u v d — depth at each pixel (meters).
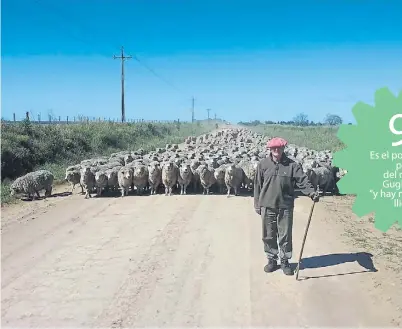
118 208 13.24
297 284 7.13
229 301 6.56
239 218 11.64
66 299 6.74
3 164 18.94
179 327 5.82
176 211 12.64
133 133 42.44
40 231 10.66
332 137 43.06
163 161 17.59
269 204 7.46
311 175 14.59
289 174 7.41
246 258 8.40
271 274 7.58
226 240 9.60
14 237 10.14
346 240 9.47
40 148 22.77
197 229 10.56
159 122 77.19
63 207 13.54
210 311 6.26
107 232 10.45
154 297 6.74
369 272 7.61
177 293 6.87
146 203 13.96
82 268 8.02
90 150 28.36
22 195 15.33
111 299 6.70
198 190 16.31
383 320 5.93
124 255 8.70
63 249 9.17
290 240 7.58
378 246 9.05
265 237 7.66
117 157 20.97
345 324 5.84
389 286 7.00
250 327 5.79
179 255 8.63
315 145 37.09
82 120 40.72
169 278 7.47
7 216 12.39
